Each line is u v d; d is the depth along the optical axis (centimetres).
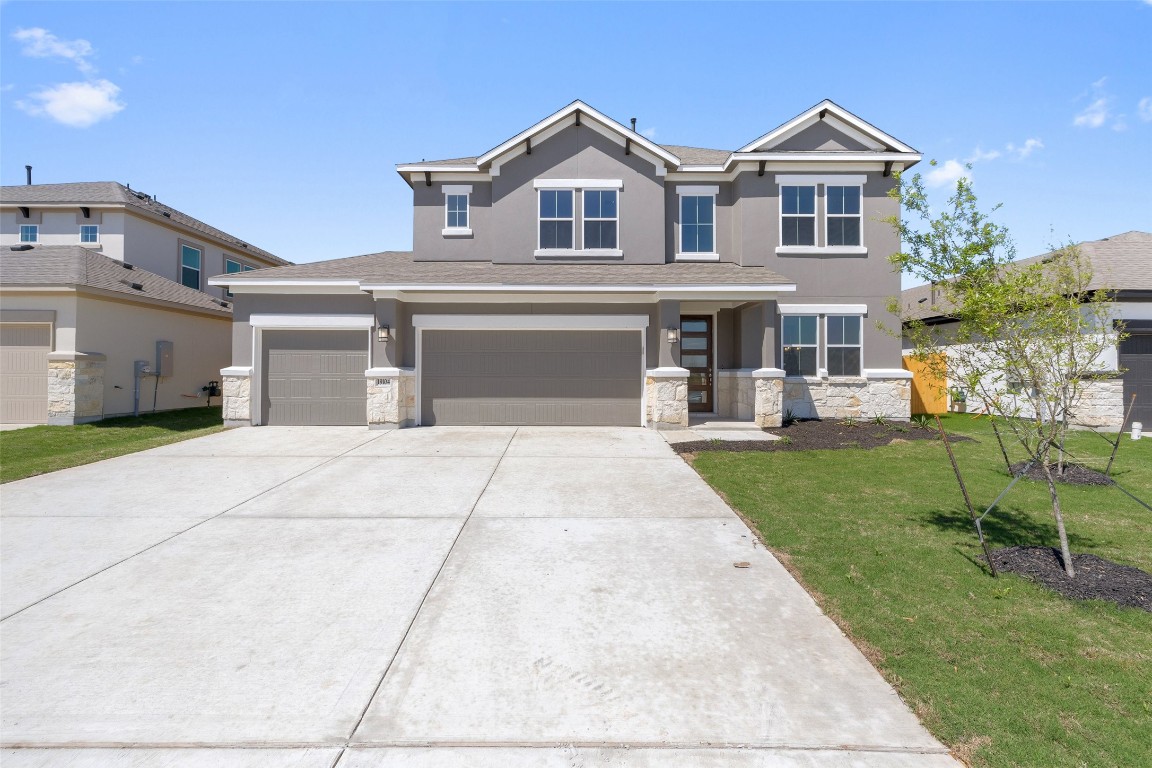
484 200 1573
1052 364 516
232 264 2430
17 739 295
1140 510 695
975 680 345
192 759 283
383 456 999
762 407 1337
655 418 1305
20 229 1919
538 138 1498
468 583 481
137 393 1622
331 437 1200
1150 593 455
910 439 1191
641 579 490
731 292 1273
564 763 280
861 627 407
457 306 1358
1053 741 294
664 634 400
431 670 356
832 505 707
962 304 524
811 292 1485
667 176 1539
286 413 1366
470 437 1204
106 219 1911
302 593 462
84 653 374
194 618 421
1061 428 560
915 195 538
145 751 288
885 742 295
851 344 1489
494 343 1370
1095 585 469
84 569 507
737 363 1541
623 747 291
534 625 411
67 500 724
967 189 517
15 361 1424
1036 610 435
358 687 338
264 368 1365
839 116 1494
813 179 1481
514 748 290
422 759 283
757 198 1487
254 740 295
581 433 1260
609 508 694
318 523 636
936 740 297
